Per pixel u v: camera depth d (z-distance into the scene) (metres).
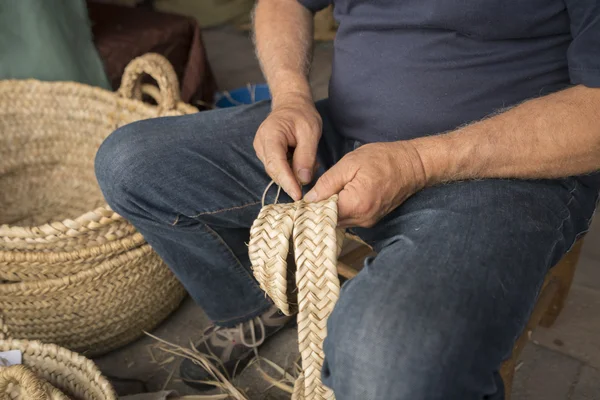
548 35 0.90
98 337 1.32
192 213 1.04
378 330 0.65
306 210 0.76
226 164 1.05
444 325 0.64
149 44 2.07
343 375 0.66
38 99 1.73
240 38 3.21
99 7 2.25
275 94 1.10
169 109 1.53
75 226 1.16
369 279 0.71
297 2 1.22
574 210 0.90
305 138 0.98
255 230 0.78
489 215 0.79
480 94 0.92
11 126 1.73
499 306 0.68
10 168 1.76
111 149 1.07
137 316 1.34
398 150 0.83
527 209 0.81
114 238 1.23
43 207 1.76
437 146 0.82
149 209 1.04
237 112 1.14
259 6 1.25
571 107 0.79
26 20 1.69
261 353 1.33
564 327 1.38
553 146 0.80
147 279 1.31
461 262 0.71
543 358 1.30
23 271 1.19
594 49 0.79
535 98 0.85
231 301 1.20
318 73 2.71
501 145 0.81
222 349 1.25
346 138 1.09
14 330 1.25
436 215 0.81
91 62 1.86
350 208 0.79
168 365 1.34
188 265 1.14
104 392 1.00
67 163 1.81
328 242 0.73
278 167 0.92
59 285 1.19
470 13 0.88
